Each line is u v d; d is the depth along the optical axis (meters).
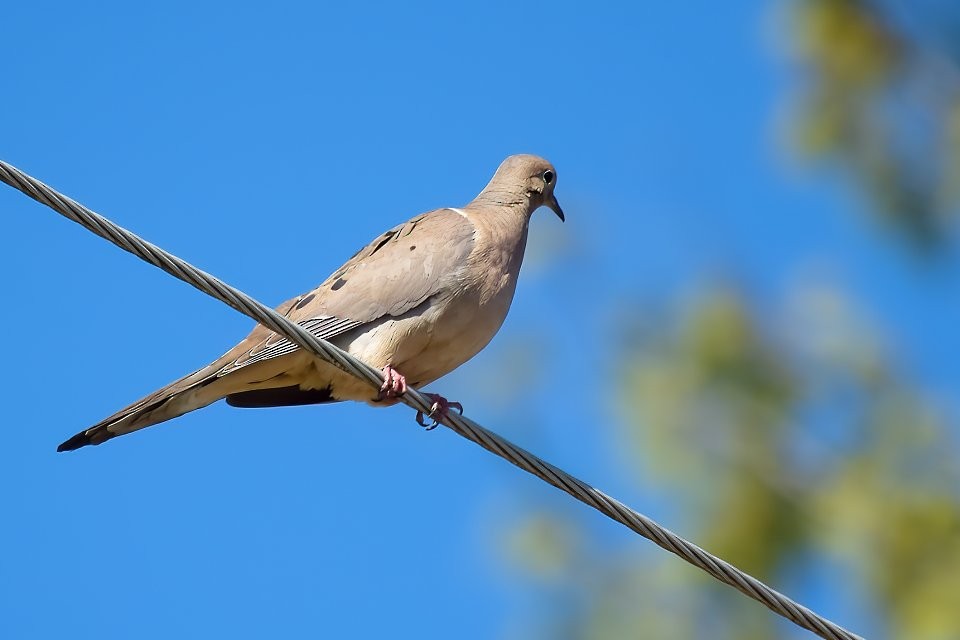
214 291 10.02
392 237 13.12
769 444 13.51
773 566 13.22
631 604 13.21
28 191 9.27
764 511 13.29
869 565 13.07
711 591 13.22
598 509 10.42
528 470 10.62
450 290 12.62
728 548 13.23
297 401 13.07
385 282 12.62
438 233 12.88
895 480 13.40
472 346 12.94
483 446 10.75
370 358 12.50
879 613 13.01
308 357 12.48
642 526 10.30
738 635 13.12
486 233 13.03
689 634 13.14
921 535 13.02
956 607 12.70
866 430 13.62
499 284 12.92
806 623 10.18
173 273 9.84
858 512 13.16
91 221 9.46
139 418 12.29
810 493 13.42
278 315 10.32
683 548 10.23
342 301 12.63
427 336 12.62
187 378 12.27
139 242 9.65
